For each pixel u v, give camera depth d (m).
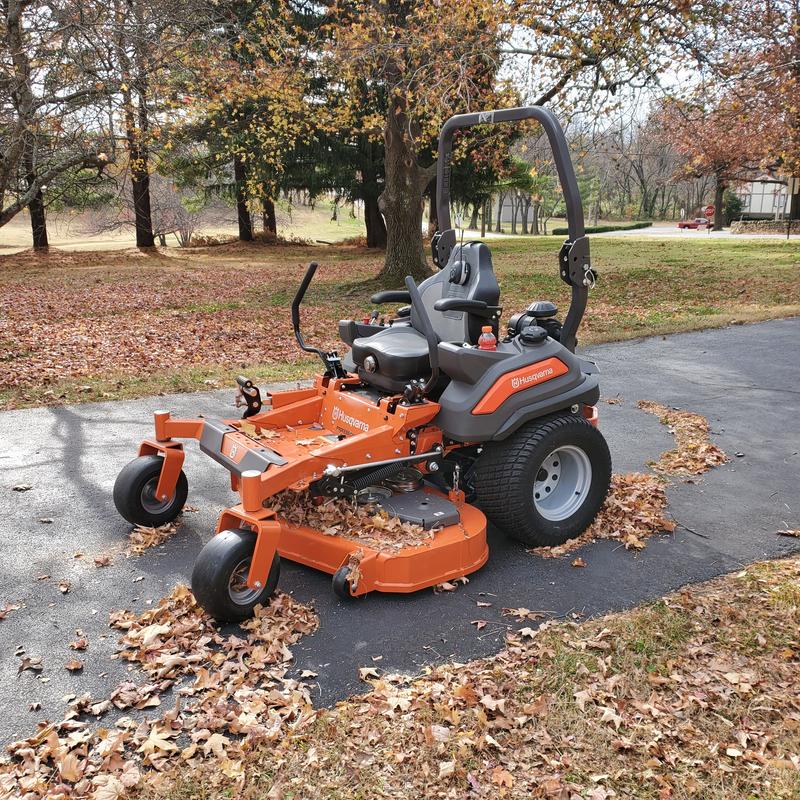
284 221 55.41
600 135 14.07
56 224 51.81
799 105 15.62
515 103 14.18
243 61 17.56
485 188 34.28
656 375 9.30
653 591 4.20
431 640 3.70
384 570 3.99
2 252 36.38
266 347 11.41
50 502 5.38
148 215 34.94
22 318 14.12
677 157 48.59
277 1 20.25
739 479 5.93
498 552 4.66
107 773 2.82
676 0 12.82
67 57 13.41
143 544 4.70
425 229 50.16
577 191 4.47
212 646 3.66
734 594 4.15
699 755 2.94
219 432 4.47
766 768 2.88
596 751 2.96
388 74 15.72
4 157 14.16
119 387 8.53
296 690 3.27
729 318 13.03
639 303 15.65
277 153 23.17
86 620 3.89
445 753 2.93
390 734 3.03
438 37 13.34
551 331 4.95
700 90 14.55
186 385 8.66
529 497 4.48
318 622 3.82
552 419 4.58
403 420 4.27
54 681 3.39
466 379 4.34
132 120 15.89
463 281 4.73
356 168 33.69
